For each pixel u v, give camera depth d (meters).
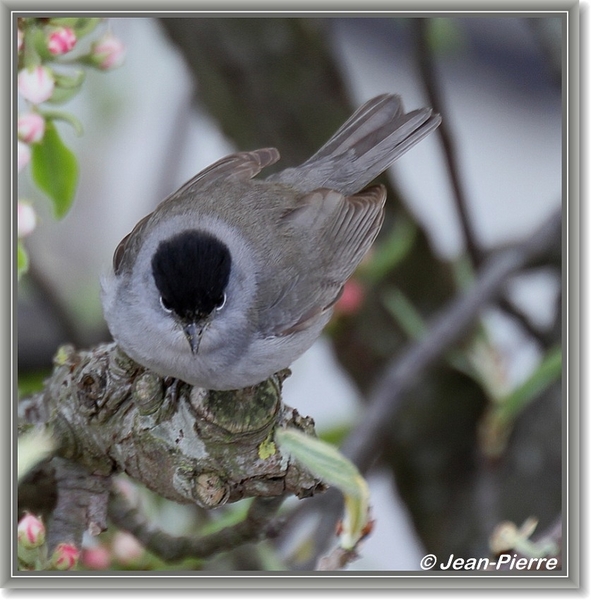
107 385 2.89
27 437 2.89
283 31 3.00
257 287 2.93
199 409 2.88
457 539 3.00
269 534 2.91
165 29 3.00
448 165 3.00
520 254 2.98
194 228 2.93
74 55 2.91
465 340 2.98
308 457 2.88
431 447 3.00
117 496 2.91
